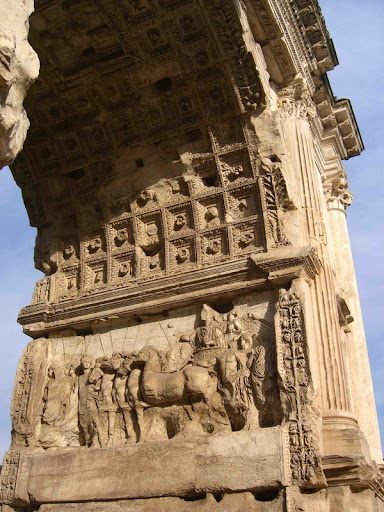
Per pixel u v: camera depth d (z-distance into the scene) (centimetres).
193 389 782
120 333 911
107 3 829
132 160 976
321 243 877
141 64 893
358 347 1041
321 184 1138
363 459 673
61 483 815
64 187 1012
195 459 738
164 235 925
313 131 1106
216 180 919
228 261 851
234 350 798
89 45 902
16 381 933
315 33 1027
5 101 405
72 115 959
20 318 976
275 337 757
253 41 879
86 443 861
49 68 912
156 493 742
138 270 926
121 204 972
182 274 876
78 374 914
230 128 909
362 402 999
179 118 924
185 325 865
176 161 940
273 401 746
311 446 687
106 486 779
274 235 837
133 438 820
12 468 864
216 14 823
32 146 993
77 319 934
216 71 878
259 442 711
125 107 937
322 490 680
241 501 693
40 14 852
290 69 970
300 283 785
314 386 718
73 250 1002
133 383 840
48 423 889
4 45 390
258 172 877
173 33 857
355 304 1073
